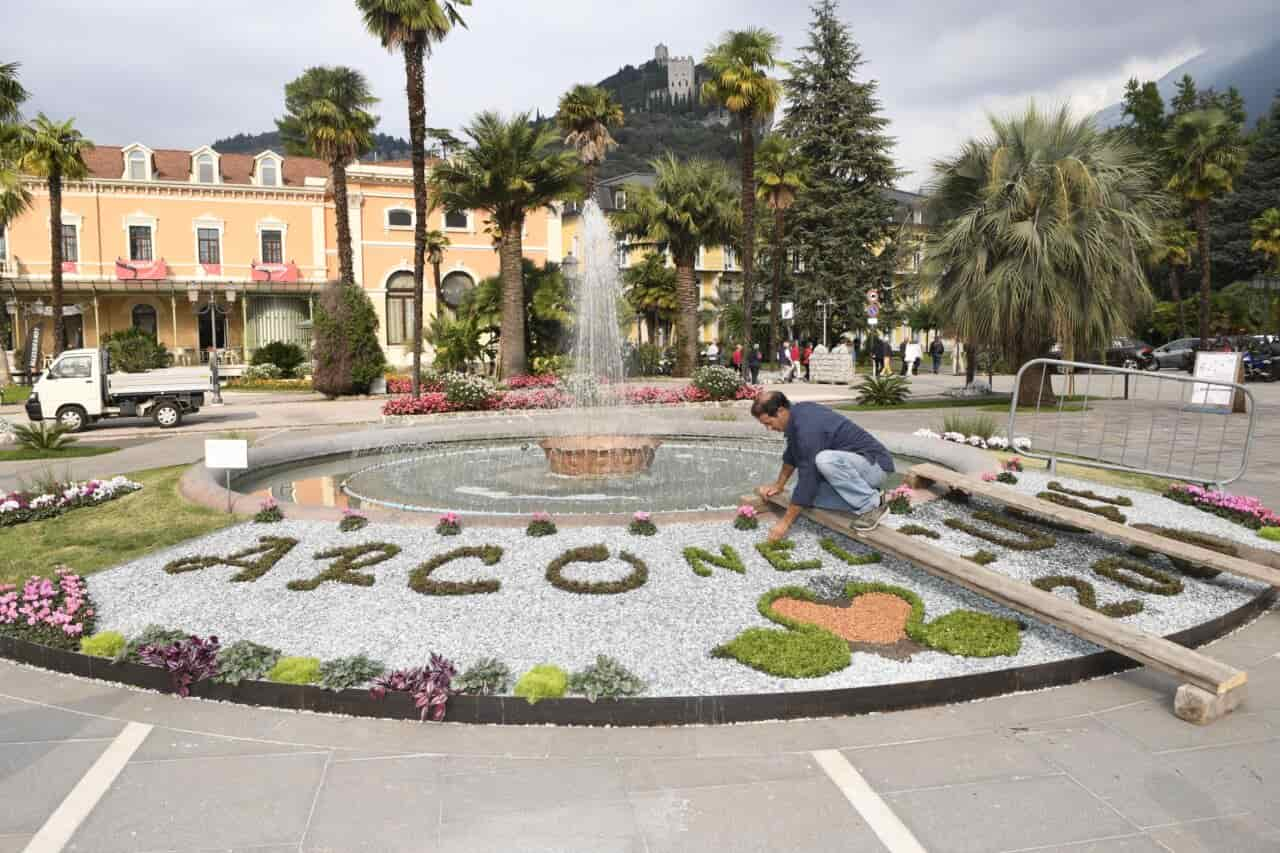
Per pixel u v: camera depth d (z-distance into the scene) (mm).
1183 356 31641
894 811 3211
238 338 41281
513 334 28344
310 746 3789
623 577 5582
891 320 43125
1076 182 16328
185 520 7238
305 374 35156
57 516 7922
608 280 21656
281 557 6102
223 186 39438
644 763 3611
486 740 3842
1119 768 3521
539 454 12102
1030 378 18141
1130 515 7328
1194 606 5312
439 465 11086
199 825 3146
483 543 6223
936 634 4656
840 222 42438
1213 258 50281
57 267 28375
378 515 6898
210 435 16375
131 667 4488
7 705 4266
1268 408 18656
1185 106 55781
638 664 4395
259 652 4387
